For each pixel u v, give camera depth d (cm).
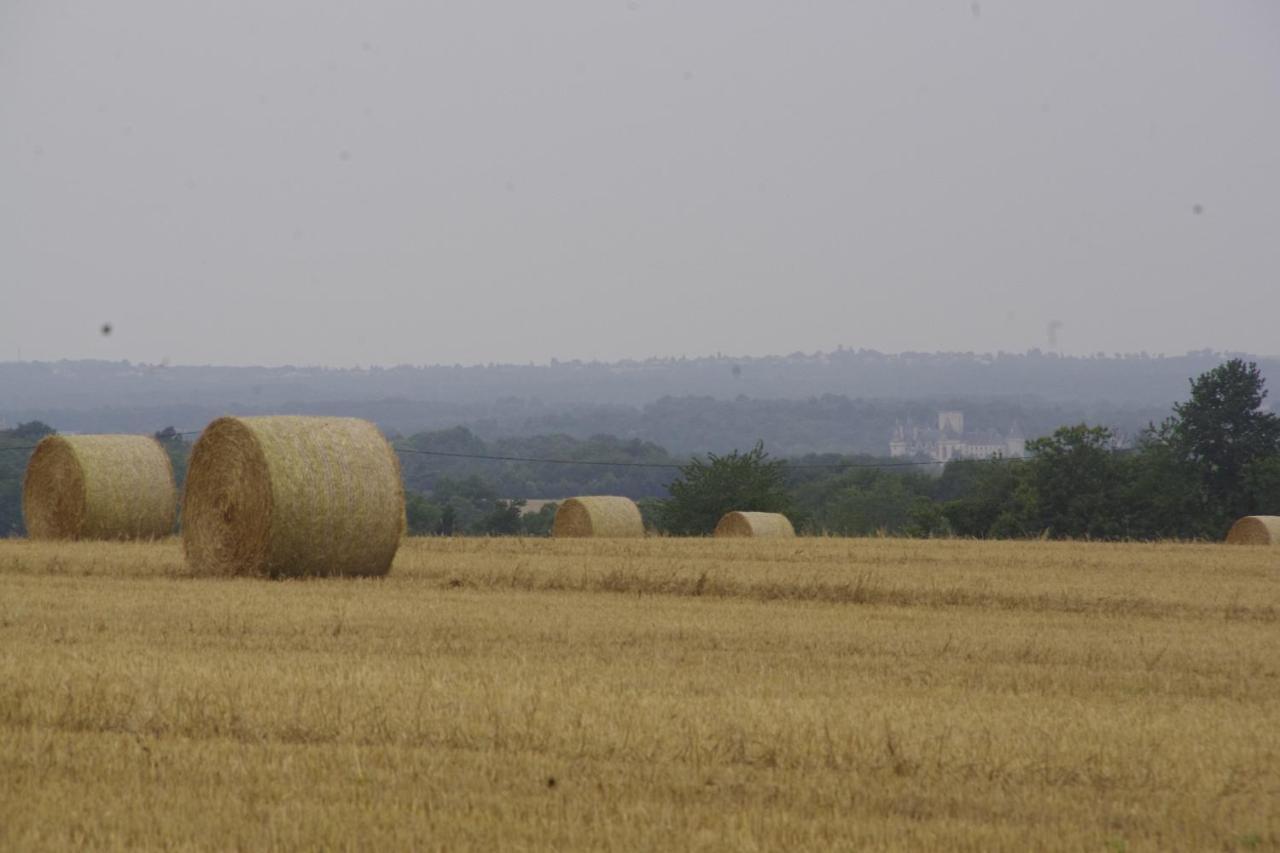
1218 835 3152
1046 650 5775
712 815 3198
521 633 5978
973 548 12038
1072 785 3541
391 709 4156
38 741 3775
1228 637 6303
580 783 3462
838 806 3325
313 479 8556
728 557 10494
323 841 2989
